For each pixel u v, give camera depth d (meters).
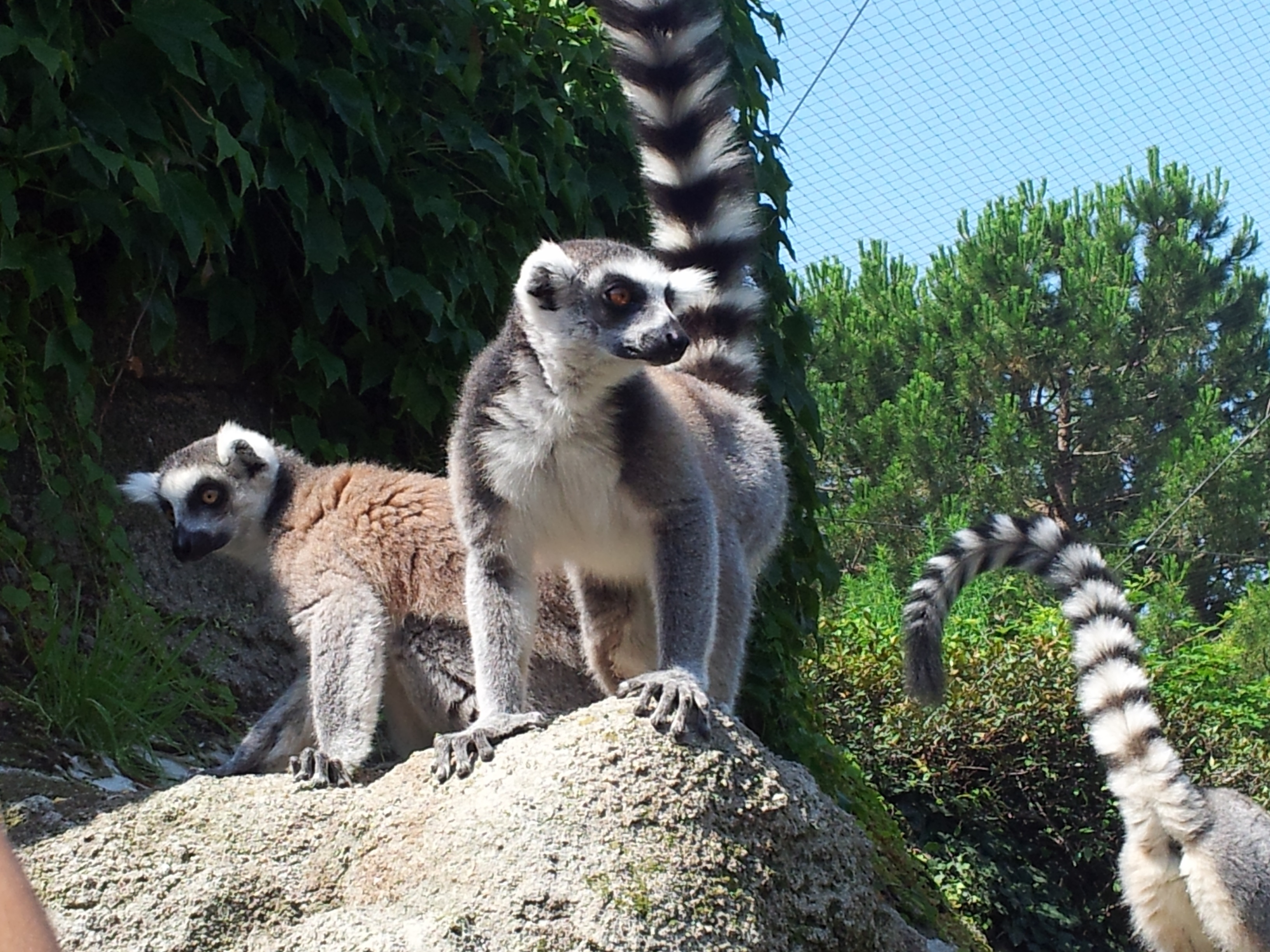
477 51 6.48
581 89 7.12
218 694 5.62
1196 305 18.86
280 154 5.75
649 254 6.04
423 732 5.10
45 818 3.81
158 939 3.47
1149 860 8.66
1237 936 8.23
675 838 3.42
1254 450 18.27
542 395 4.43
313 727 4.87
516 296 4.59
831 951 3.62
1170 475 17.55
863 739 11.55
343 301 5.98
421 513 5.04
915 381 18.66
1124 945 11.32
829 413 18.55
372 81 6.00
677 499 4.48
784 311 7.77
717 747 3.58
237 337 6.14
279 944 3.36
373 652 4.74
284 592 4.99
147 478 5.52
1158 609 15.65
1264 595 15.73
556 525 4.55
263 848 3.62
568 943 3.24
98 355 5.89
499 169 6.52
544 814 3.42
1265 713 12.84
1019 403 19.19
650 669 4.97
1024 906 10.75
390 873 3.52
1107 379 18.55
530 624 4.54
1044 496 18.89
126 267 5.75
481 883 3.35
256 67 5.75
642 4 6.58
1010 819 11.70
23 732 4.86
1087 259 19.30
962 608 13.78
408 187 6.18
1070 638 11.58
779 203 7.68
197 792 3.78
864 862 3.84
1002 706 11.47
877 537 17.41
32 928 1.15
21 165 5.12
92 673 5.09
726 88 6.61
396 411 6.56
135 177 5.27
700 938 3.33
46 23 5.02
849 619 12.67
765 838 3.55
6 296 5.21
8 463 5.45
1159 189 20.12
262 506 5.30
